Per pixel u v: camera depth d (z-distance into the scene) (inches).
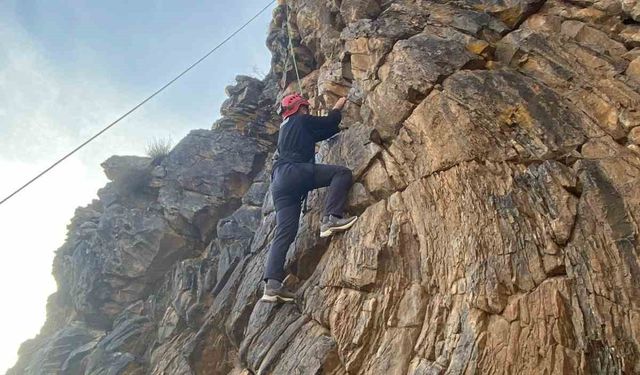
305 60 454.3
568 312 184.2
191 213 462.3
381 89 293.6
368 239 246.8
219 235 424.8
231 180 485.7
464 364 186.7
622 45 265.1
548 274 194.7
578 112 238.2
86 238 546.3
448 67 277.1
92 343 456.4
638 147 215.3
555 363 173.8
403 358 205.3
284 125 299.3
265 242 342.6
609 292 181.8
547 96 248.4
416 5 345.1
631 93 234.1
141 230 470.9
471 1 327.6
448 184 237.8
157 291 459.8
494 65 282.0
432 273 223.5
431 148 252.8
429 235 232.2
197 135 535.5
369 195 267.7
